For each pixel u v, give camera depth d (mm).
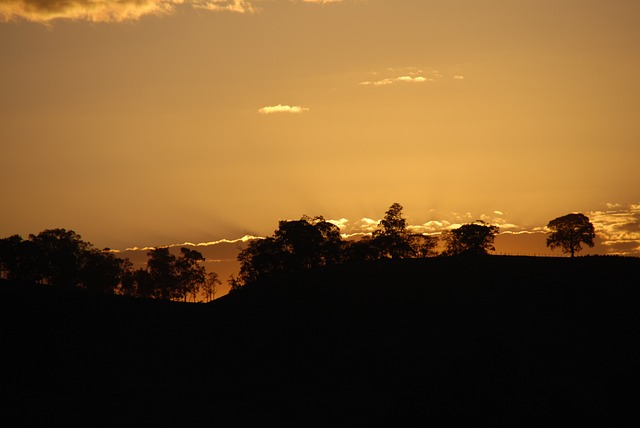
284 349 102875
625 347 97062
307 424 77000
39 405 69125
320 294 121188
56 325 103625
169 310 116625
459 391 81188
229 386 90188
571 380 86500
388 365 95562
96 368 91562
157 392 85188
